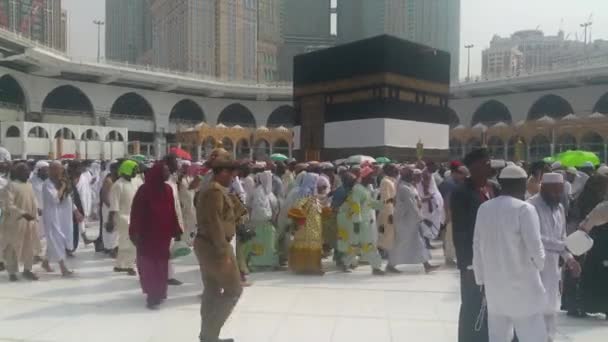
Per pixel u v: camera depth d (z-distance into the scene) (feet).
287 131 142.00
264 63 276.41
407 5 261.65
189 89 193.36
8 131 132.16
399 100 84.07
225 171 16.31
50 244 25.44
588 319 18.92
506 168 12.56
